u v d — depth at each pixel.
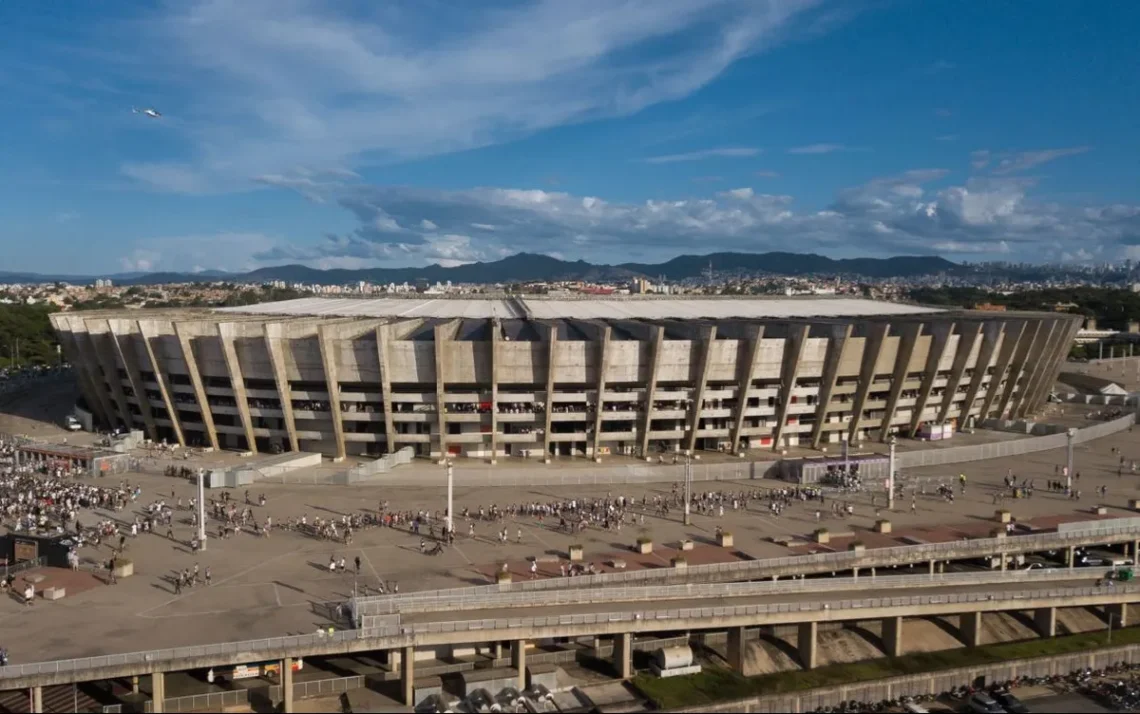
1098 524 63.44
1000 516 66.19
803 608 49.69
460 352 84.31
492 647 48.56
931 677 50.41
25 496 68.88
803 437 95.88
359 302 135.75
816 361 92.00
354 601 45.56
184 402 90.62
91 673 39.34
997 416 112.38
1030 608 53.78
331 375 83.19
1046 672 52.50
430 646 47.59
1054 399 133.62
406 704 43.62
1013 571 56.34
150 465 81.19
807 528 64.25
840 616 50.47
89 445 90.94
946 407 102.25
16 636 42.84
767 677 49.34
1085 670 53.38
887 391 97.94
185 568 53.50
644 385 88.44
